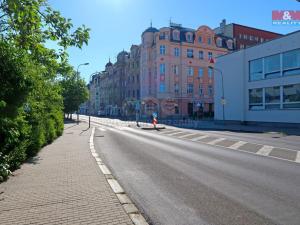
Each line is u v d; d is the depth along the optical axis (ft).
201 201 20.01
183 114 209.87
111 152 44.47
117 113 305.32
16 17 22.65
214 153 42.11
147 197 21.11
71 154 39.81
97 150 46.65
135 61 256.52
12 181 24.41
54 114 63.62
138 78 250.78
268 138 64.39
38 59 31.55
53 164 32.17
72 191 21.45
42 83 37.35
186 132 84.38
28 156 35.96
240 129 91.04
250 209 18.28
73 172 28.04
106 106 357.41
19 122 29.19
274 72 102.32
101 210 17.48
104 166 31.37
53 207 17.98
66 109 154.51
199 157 38.63
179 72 209.97
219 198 20.62
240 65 117.50
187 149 46.83
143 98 216.33
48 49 30.89
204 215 17.40
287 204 19.13
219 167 31.63
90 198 19.79
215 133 79.66
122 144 55.36
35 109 37.93
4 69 24.68
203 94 217.56
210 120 170.19
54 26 26.91
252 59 111.55
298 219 16.58
